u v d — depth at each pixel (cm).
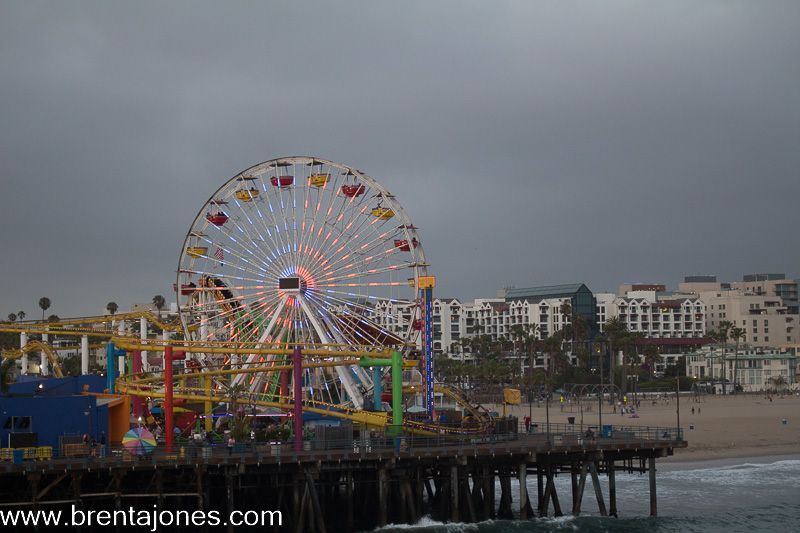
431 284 11819
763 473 13700
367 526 9012
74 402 8438
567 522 9275
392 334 12394
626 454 9575
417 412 11219
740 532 9612
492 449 8712
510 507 9625
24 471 7288
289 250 12556
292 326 12419
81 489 7844
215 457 7756
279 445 8175
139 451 7956
